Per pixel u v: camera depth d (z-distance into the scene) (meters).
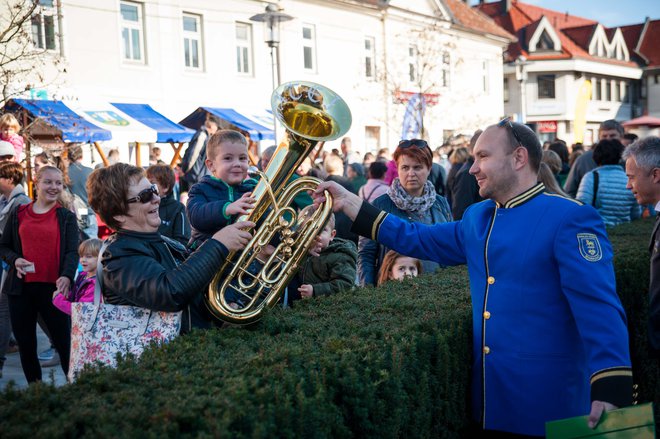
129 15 16.06
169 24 16.78
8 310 5.53
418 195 4.50
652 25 49.75
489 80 30.69
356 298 3.12
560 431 2.10
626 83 46.88
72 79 14.47
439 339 2.53
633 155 3.55
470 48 29.19
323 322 2.68
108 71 15.36
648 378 4.68
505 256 2.50
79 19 14.59
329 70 21.45
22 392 1.89
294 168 2.76
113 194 2.66
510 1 44.03
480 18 30.94
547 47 40.94
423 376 2.40
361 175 10.31
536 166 2.57
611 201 5.89
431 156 4.48
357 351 2.26
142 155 15.92
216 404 1.79
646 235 5.45
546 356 2.43
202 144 9.01
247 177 3.86
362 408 2.10
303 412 1.90
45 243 4.94
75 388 1.96
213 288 2.59
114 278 2.54
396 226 2.85
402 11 24.09
